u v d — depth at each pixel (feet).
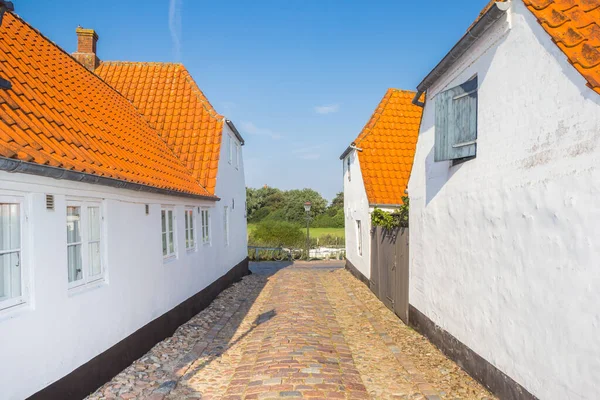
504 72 17.83
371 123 58.65
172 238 32.04
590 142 12.66
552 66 14.52
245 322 34.12
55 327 16.87
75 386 18.04
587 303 12.82
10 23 29.99
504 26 17.51
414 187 31.01
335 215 177.37
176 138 47.19
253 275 66.39
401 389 20.07
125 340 22.91
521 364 16.56
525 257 16.25
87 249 19.90
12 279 15.19
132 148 31.65
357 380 20.93
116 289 22.12
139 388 19.93
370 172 53.36
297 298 42.91
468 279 21.61
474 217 20.84
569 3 15.24
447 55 22.16
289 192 208.85
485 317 19.69
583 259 13.00
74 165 17.90
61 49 37.01
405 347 26.71
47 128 20.81
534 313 15.66
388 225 41.50
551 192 14.58
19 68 24.99
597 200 12.37
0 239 14.83
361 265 56.18
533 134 15.71
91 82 38.40
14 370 14.62
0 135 15.62
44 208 16.53
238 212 60.80
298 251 100.94
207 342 28.04
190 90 52.24
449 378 21.20
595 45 13.20
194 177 43.70
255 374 21.34
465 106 21.68
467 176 21.62
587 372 12.81
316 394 18.67
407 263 32.94
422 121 29.19
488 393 19.21
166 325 29.09
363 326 32.50
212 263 43.19
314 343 26.45
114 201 22.33
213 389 20.18
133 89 52.39
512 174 17.21
